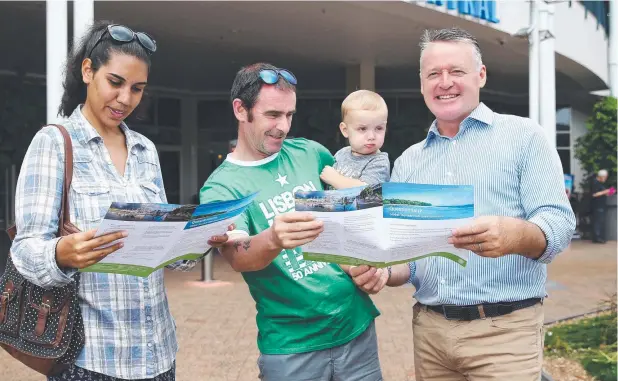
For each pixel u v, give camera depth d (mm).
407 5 10227
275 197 2951
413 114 18656
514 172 2852
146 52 2568
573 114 21812
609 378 5488
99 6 10227
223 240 2631
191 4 10195
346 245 2428
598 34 16797
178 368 5961
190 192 20328
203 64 15617
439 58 2881
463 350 2908
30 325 2406
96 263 2219
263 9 10570
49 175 2408
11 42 12758
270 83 2773
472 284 2873
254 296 3014
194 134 20328
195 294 9523
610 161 17906
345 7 10406
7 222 13523
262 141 2842
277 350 2943
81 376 2459
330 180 3064
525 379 2838
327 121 18438
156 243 2277
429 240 2443
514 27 12141
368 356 3084
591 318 7523
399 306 8547
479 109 2959
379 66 16078
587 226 18562
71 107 2646
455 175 2953
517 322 2859
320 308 2893
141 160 2709
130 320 2508
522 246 2537
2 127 14242
